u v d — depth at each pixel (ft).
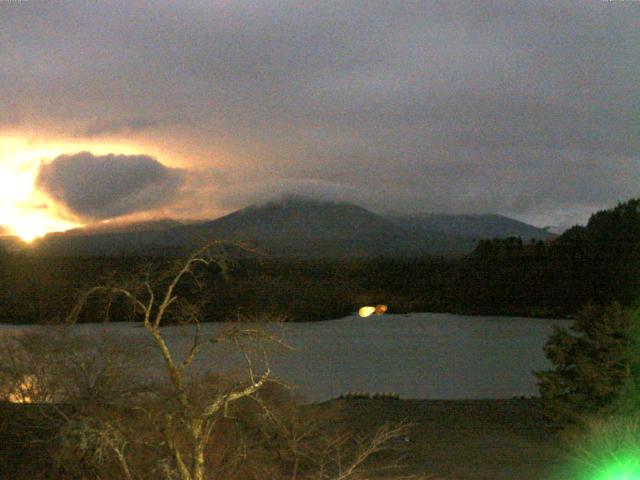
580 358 59.26
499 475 48.34
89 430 30.14
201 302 27.94
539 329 195.21
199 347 28.43
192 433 27.89
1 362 44.29
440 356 134.72
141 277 26.84
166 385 37.47
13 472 40.47
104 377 39.81
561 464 51.67
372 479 42.06
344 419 67.72
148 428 33.14
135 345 41.11
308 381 99.35
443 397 89.81
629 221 216.74
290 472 38.17
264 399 36.45
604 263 219.82
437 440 60.03
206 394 33.86
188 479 28.04
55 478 36.99
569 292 233.14
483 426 66.69
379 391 93.25
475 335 178.81
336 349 140.87
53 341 42.45
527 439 61.57
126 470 30.30
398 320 215.51
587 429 52.70
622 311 59.98
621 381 58.18
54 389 42.80
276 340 28.32
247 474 36.78
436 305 255.50
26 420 42.96
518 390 97.91
